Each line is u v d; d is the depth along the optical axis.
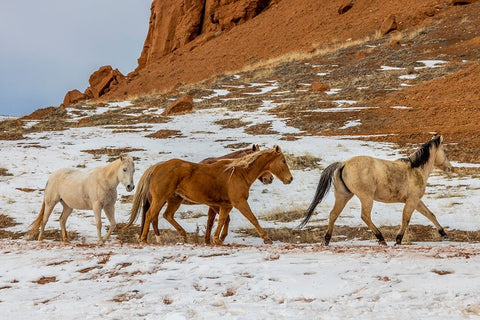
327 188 11.84
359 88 43.75
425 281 6.54
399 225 14.55
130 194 20.14
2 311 6.05
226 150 27.11
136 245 9.95
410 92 39.03
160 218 16.72
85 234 14.68
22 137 32.66
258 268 7.52
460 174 20.38
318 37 69.88
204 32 92.19
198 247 9.49
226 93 50.00
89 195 11.95
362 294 6.17
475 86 36.50
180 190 11.07
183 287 6.77
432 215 12.46
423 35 58.16
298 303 5.93
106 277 7.50
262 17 85.44
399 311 5.45
